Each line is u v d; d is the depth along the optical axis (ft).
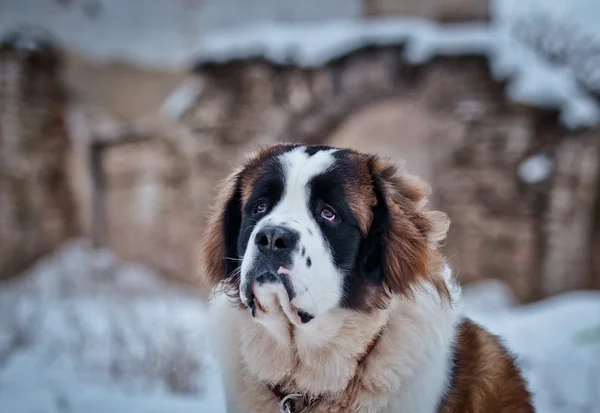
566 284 36.42
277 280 8.23
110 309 29.68
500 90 36.99
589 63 38.34
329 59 38.42
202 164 41.39
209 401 17.56
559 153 36.45
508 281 37.22
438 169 38.60
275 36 39.93
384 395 8.58
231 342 9.37
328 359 8.74
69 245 45.65
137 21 49.60
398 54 37.70
